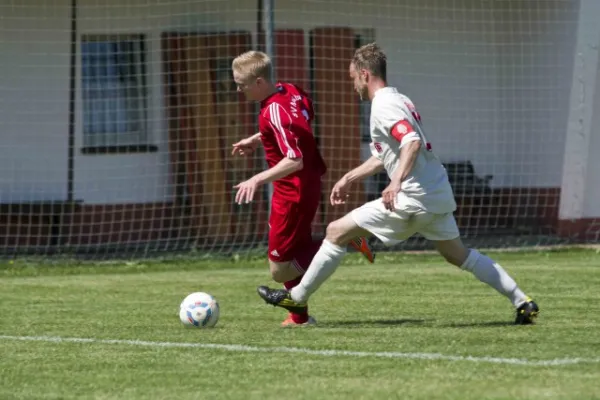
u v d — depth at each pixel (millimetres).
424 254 47125
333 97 53875
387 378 17953
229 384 17828
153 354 21094
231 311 29141
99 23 52344
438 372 18344
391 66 54625
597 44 52625
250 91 24375
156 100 52844
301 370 18875
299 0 53312
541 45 54156
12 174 51562
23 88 51688
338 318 27016
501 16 54969
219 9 53062
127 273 42125
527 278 36812
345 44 53938
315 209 24875
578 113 52812
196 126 52844
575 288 33562
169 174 52906
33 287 36750
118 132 52781
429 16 55000
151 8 52781
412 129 22422
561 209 53344
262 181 23594
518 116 55219
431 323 25391
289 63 53281
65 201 51750
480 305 29500
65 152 52094
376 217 23469
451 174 55219
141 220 51844
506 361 19266
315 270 24297
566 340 21688
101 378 18672
